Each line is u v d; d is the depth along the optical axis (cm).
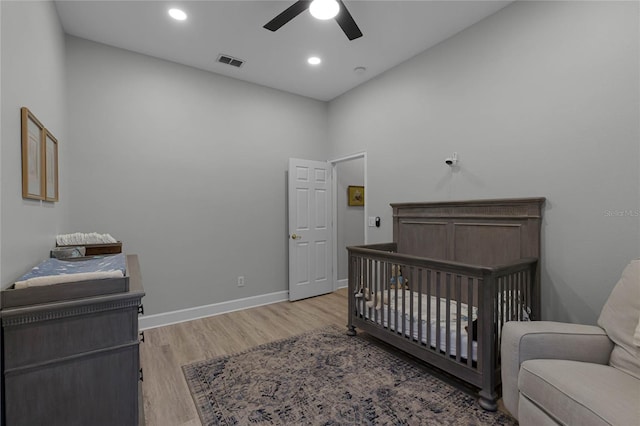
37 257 169
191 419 183
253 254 400
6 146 123
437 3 248
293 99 437
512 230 250
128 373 124
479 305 193
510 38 251
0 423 103
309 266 439
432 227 314
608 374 138
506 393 168
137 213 322
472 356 200
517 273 214
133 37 294
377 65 355
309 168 441
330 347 275
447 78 301
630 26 192
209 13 258
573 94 217
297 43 307
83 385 116
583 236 214
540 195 236
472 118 280
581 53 213
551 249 230
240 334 307
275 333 309
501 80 258
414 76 334
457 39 291
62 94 262
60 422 112
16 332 105
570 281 220
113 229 309
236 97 387
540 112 235
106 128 305
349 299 303
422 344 233
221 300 375
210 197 367
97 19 264
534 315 231
